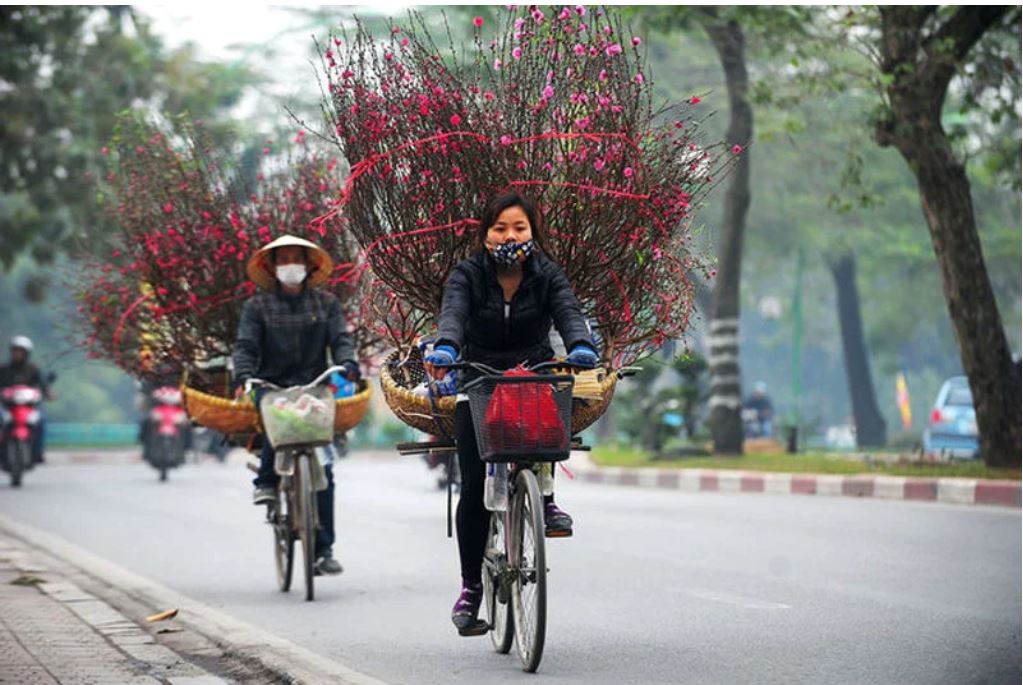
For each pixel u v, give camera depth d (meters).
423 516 20.67
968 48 22.67
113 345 15.84
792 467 27.30
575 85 10.10
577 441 9.40
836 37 23.61
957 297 23.39
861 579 13.12
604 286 10.11
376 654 9.87
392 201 10.04
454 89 10.12
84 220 38.50
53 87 39.41
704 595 12.25
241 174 15.66
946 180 23.11
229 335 15.01
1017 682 8.80
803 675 8.96
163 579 14.23
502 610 9.78
